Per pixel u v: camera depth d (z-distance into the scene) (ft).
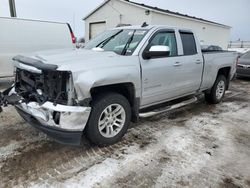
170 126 14.02
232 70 19.89
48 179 8.57
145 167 9.57
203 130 13.64
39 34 24.43
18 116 14.75
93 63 9.98
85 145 11.20
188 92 15.74
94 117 10.25
